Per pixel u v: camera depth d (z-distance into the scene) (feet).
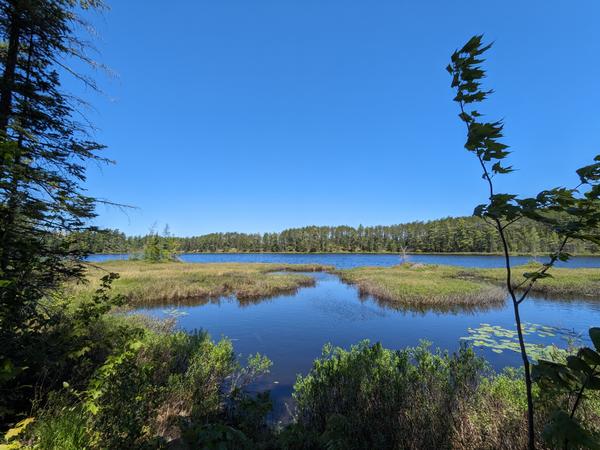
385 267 134.41
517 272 92.32
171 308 51.67
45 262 12.79
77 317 13.50
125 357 11.70
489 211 5.30
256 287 70.08
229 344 26.55
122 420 10.22
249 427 14.52
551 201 4.98
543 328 38.19
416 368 18.01
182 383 18.48
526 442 11.25
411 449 12.78
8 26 16.69
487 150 5.23
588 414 11.16
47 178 15.25
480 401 14.35
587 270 95.86
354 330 38.86
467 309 51.55
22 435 10.58
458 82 5.62
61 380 15.37
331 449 11.06
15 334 11.48
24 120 16.85
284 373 24.85
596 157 4.64
